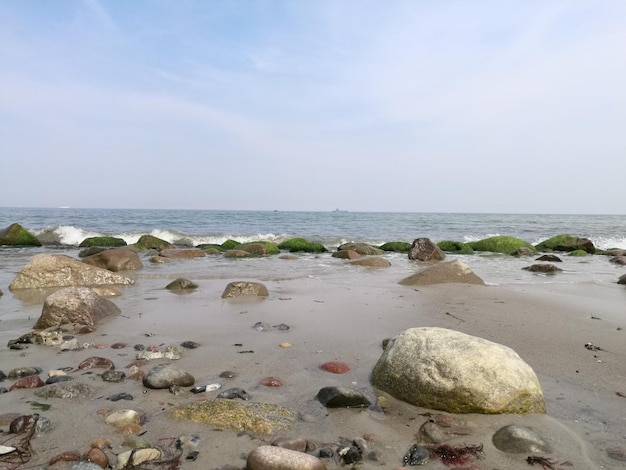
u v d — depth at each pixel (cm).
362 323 678
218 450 304
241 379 442
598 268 1568
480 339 416
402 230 4069
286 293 948
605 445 321
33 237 2311
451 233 3709
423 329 443
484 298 888
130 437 315
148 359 496
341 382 437
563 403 395
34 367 464
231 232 3644
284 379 443
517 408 369
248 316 723
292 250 2262
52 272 1022
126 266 1334
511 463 298
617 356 529
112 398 386
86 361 471
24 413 353
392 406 383
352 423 350
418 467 292
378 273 1326
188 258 1747
